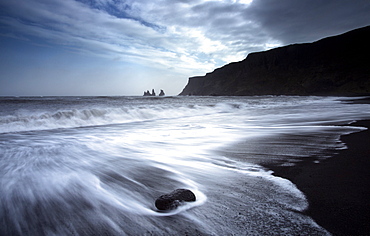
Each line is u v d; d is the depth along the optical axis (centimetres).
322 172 274
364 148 395
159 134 642
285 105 2111
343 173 268
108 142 526
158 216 180
